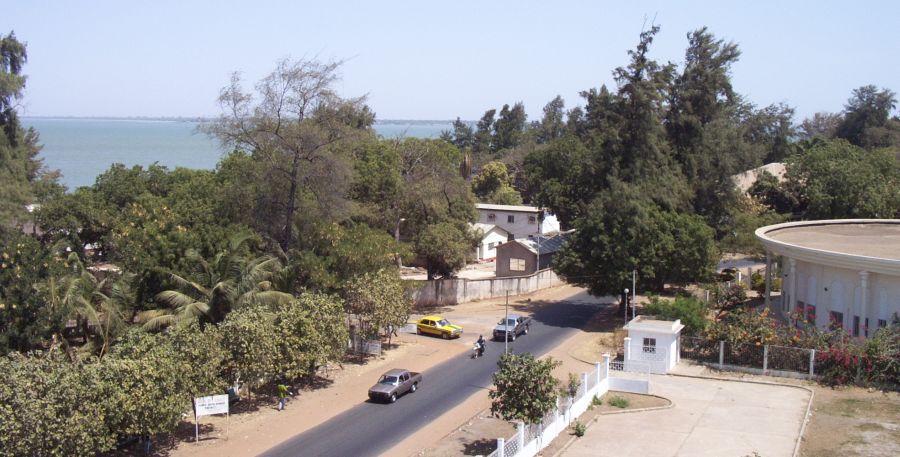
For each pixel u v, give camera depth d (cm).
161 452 3122
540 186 8044
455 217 6825
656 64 6288
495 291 6838
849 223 6500
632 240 5612
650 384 3962
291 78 5388
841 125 13600
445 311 6247
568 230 8919
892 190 7938
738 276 6869
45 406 2527
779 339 4244
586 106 8225
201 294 4084
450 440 3300
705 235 5659
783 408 3638
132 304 4062
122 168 6900
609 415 3588
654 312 4803
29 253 3781
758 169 9700
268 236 5472
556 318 5962
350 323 4856
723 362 4359
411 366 4566
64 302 3694
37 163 8881
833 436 3244
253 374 3512
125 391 2775
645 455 3066
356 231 5228
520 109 19612
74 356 3581
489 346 5056
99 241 6250
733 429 3359
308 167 5372
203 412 3177
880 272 4241
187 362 3091
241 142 5459
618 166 6272
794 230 6022
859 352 3962
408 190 6531
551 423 3241
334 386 4141
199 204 5269
